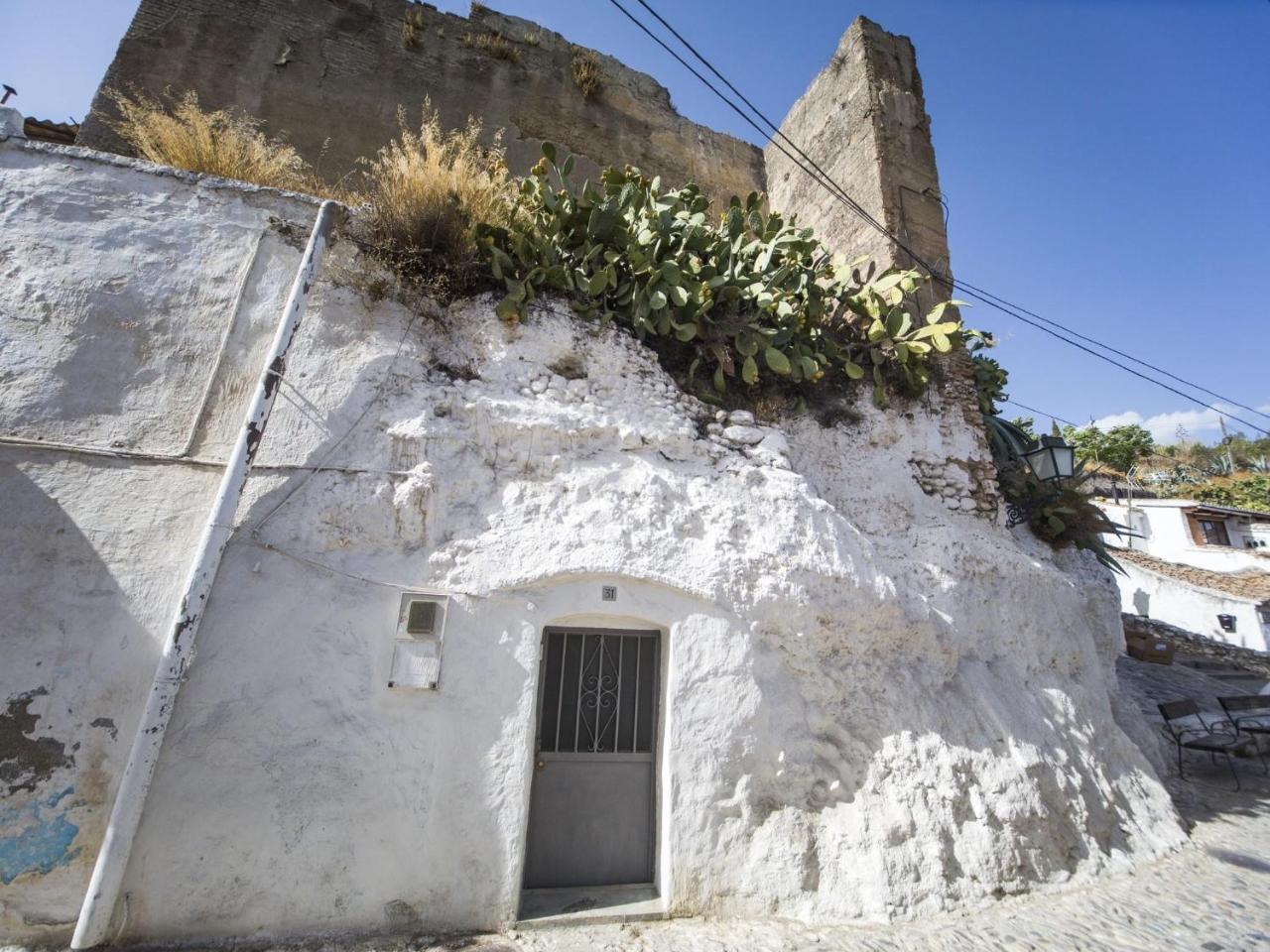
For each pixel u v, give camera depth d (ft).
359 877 12.19
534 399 16.69
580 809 14.56
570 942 12.42
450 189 16.99
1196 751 29.89
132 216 15.02
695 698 14.70
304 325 15.33
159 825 11.57
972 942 13.12
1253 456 167.73
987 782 16.39
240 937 11.57
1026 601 21.29
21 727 11.61
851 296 23.43
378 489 14.33
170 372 14.19
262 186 16.21
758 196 23.22
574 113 32.58
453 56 30.45
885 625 17.33
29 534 12.43
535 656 14.05
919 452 22.77
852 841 14.74
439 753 13.00
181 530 13.21
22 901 11.09
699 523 16.38
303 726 12.55
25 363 13.32
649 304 18.71
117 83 23.39
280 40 26.89
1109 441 110.42
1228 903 15.26
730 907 13.67
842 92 31.45
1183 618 59.16
